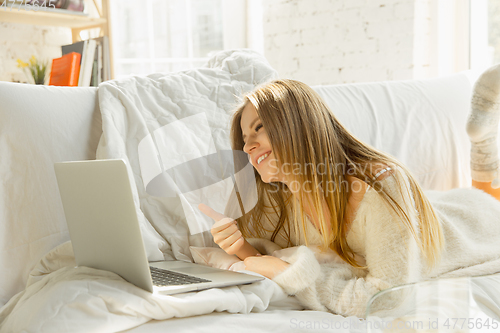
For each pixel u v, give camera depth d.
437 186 1.71
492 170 1.43
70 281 0.78
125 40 2.77
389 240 0.87
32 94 1.10
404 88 1.75
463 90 1.84
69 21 2.21
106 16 2.22
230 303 0.78
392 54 2.33
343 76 2.56
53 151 1.11
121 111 1.19
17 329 0.73
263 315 0.80
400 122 1.67
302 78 2.78
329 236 0.99
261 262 0.95
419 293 0.58
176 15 2.90
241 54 1.47
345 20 2.51
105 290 0.75
